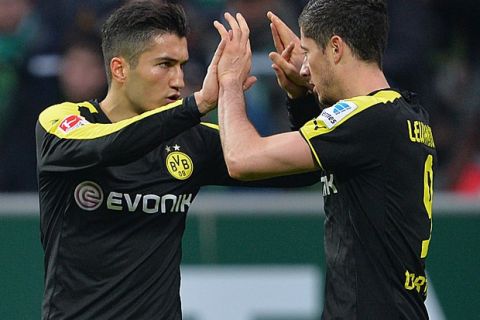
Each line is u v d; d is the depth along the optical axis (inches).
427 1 1310.3
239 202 923.4
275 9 1150.3
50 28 1205.7
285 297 916.6
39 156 615.2
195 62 1152.2
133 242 618.2
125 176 617.0
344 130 578.9
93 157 584.7
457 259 924.0
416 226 592.7
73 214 616.7
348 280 591.5
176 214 632.4
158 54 616.7
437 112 1218.6
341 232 596.4
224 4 1212.5
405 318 592.7
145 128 581.9
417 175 591.2
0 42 1179.9
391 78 1216.2
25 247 916.0
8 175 1144.2
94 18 1149.1
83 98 1140.5
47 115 621.6
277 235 920.3
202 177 645.9
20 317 911.0
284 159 581.0
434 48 1286.9
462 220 925.2
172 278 628.7
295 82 655.8
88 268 616.7
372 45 597.9
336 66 599.8
